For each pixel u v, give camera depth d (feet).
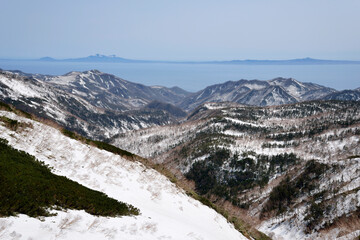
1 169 34.47
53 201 32.94
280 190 396.78
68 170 53.06
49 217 28.84
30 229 24.71
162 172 93.15
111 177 60.08
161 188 69.21
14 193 29.30
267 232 267.39
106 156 75.97
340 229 165.68
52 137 69.26
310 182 387.34
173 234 39.58
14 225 24.20
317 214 242.37
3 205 26.22
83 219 31.73
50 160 53.78
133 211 42.80
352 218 197.88
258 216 367.04
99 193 44.47
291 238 238.48
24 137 58.70
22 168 38.88
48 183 37.58
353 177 342.64
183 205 66.03
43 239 23.93
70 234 26.76
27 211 27.84
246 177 581.94
